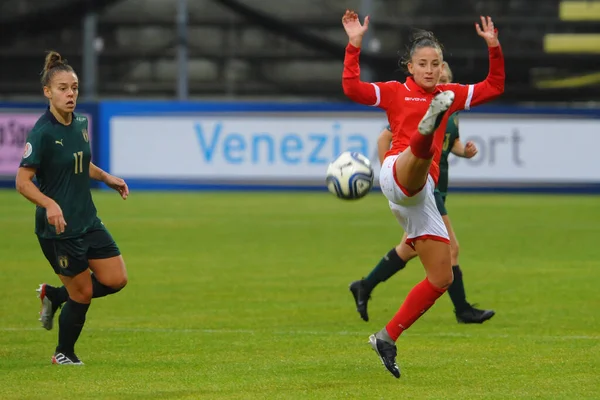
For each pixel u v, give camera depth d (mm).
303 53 65875
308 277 29062
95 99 61562
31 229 40812
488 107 54438
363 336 20594
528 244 36781
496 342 19875
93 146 55812
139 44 66875
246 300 25234
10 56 65812
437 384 16172
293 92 65250
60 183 17031
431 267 16266
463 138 54625
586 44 64562
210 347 19422
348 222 43719
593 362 17859
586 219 44875
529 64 64062
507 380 16438
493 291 26656
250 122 55281
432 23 64688
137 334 20812
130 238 38000
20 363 17891
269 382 16328
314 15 67500
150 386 16016
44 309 18469
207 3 67625
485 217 45625
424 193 16047
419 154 15250
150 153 55812
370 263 31969
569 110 54031
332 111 54719
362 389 15812
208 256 33406
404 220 16484
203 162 55656
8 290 26625
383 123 54531
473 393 15523
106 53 65625
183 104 55562
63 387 15914
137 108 55719
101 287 17688
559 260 32656
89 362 17984
